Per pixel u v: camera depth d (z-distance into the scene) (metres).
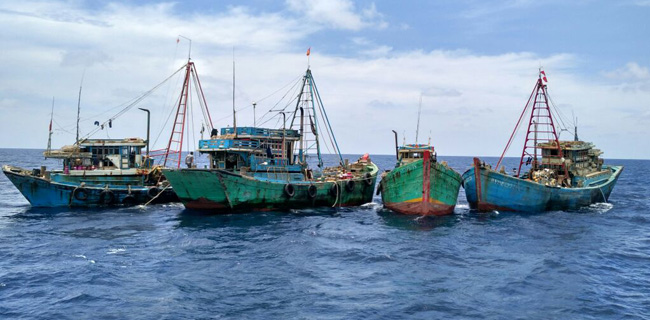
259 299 18.48
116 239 28.84
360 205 46.31
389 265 23.30
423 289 19.75
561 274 21.98
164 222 34.59
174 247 26.77
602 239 30.05
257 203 38.44
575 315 17.09
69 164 44.00
